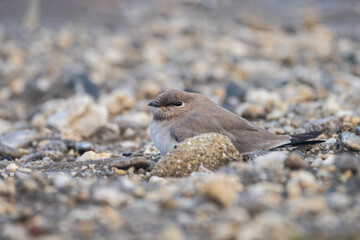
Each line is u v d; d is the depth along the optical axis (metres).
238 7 34.78
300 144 9.63
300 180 7.29
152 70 22.25
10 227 6.05
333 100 14.25
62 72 20.84
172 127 9.73
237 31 29.05
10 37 28.28
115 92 18.27
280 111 14.30
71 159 11.38
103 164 9.39
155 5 35.38
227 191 6.68
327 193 7.02
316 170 8.09
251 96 16.12
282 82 19.02
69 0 36.28
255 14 32.53
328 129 11.64
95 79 20.39
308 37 27.78
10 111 17.70
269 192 7.11
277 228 5.90
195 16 33.06
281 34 28.75
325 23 31.41
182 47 25.94
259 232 5.82
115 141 14.02
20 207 6.92
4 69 22.42
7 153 11.71
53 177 8.10
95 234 5.96
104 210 6.67
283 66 22.62
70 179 8.09
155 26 29.58
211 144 8.73
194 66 21.84
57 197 7.21
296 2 34.19
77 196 7.02
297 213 6.29
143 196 7.27
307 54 24.20
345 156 8.38
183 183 7.68
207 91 18.56
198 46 26.14
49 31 29.61
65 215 6.55
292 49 25.19
